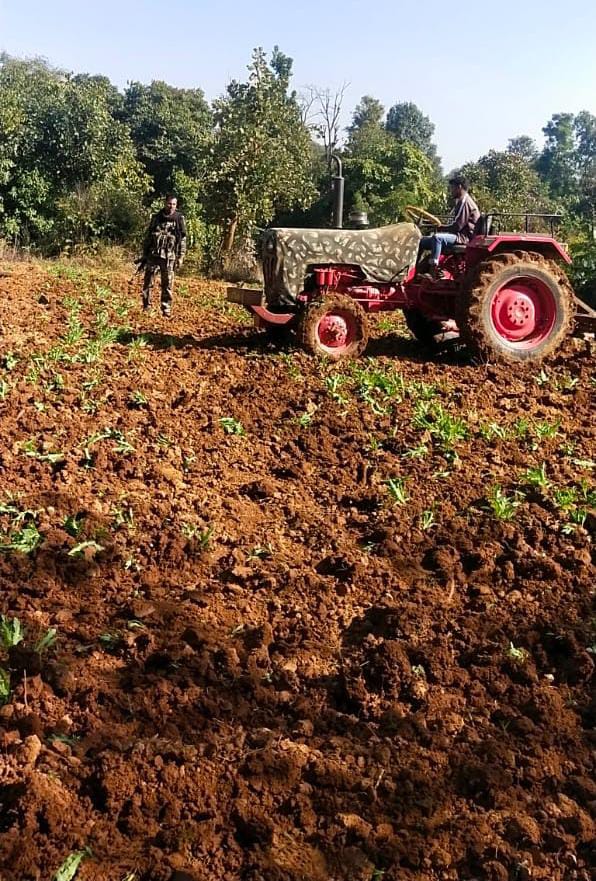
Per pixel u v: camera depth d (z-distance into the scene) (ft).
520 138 237.45
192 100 141.08
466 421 23.49
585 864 9.81
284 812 10.21
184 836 9.66
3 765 10.48
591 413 24.98
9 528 16.08
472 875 9.62
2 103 72.59
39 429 21.38
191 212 77.30
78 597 14.39
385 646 13.00
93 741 11.07
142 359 29.43
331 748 11.35
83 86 83.46
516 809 10.45
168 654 12.67
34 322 35.47
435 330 32.63
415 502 18.61
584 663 13.14
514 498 18.78
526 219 31.19
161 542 16.02
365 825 10.03
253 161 68.44
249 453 21.21
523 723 11.84
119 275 57.31
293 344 31.01
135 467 19.51
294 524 17.61
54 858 9.29
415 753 11.32
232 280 67.72
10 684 12.04
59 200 73.56
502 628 14.10
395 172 95.09
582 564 16.11
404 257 30.07
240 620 14.12
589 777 11.09
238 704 12.01
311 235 29.53
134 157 88.99
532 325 29.86
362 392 25.49
